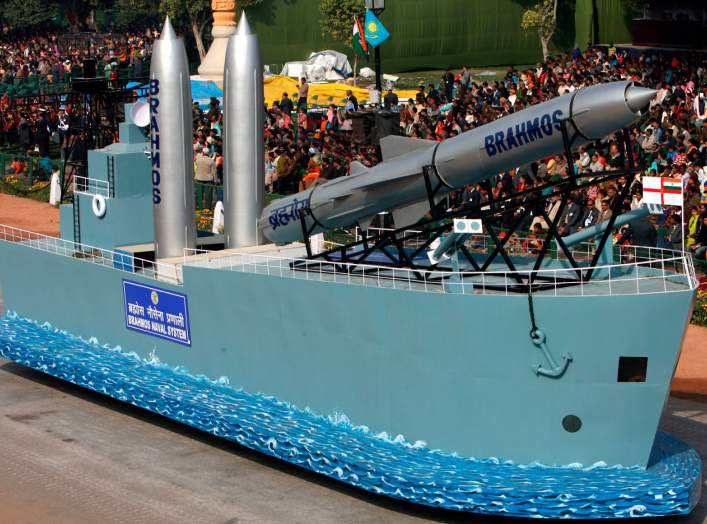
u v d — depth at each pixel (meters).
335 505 17.73
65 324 24.59
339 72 66.12
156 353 22.12
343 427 18.59
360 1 68.19
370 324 17.83
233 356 20.34
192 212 23.02
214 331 20.59
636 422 16.62
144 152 24.58
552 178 33.53
